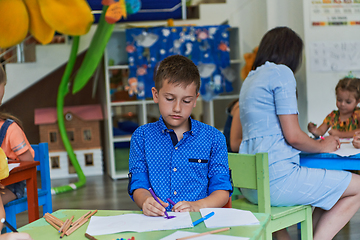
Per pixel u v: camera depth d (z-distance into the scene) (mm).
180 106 1147
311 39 3260
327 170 1613
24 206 1821
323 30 3258
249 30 4230
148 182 1260
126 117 5141
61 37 4051
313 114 3301
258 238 812
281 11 3627
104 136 4648
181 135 1279
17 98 4785
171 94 1139
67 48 4051
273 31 1748
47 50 4012
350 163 1669
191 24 4328
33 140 4840
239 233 818
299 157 1686
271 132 1612
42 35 3273
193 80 1149
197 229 860
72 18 3135
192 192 1246
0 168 1364
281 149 1598
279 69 1611
